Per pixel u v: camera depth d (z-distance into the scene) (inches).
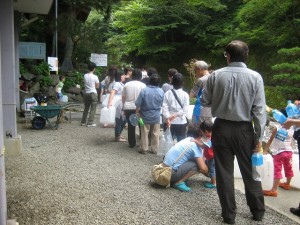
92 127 354.9
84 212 145.3
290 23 432.1
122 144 280.5
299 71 355.6
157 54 773.3
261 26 483.2
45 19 639.8
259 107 133.6
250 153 138.3
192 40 737.0
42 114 330.6
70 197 161.8
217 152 140.9
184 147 177.5
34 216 140.6
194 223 138.2
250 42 523.8
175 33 745.0
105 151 255.6
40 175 194.5
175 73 239.6
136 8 689.6
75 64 712.4
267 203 169.2
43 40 682.2
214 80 139.4
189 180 195.3
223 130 138.0
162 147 221.3
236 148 138.2
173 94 225.0
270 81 494.3
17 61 408.5
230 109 135.3
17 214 142.0
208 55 677.3
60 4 614.2
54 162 221.9
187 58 739.4
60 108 335.3
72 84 625.0
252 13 469.4
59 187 175.3
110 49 893.8
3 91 237.8
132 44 756.6
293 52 360.2
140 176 197.8
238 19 548.4
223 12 660.7
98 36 685.9
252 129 138.3
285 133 176.6
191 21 692.1
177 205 156.4
